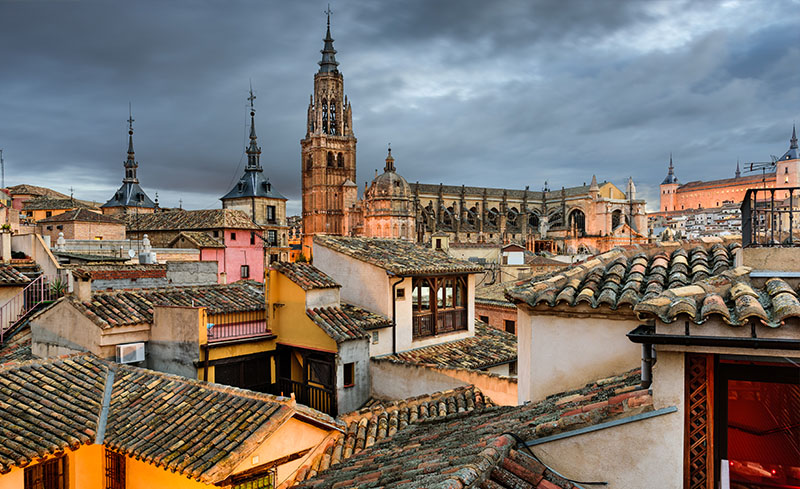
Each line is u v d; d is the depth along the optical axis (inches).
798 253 271.1
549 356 384.5
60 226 2581.2
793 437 255.4
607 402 284.2
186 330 732.7
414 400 621.3
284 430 474.6
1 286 1005.8
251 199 4421.8
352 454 486.6
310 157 6599.4
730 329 233.3
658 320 244.8
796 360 227.6
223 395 518.9
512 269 2087.8
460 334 1055.0
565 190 6776.6
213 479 406.3
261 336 812.0
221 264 2506.2
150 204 4512.8
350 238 1098.7
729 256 362.9
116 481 502.6
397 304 932.0
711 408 247.0
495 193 6555.1
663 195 7598.4
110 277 1135.6
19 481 446.3
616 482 262.5
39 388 545.0
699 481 249.6
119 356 706.2
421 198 5944.9
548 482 265.9
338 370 776.9
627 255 402.0
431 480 272.7
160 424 496.4
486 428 364.5
